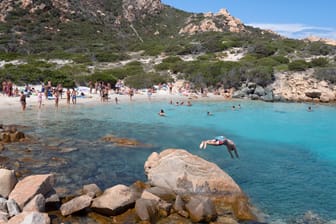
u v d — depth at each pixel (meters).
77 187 13.13
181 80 56.62
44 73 48.44
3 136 19.31
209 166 13.52
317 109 39.19
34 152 17.44
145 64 67.25
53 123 25.97
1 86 42.09
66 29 100.50
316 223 11.13
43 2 106.81
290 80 51.38
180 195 12.64
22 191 10.65
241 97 48.25
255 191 13.79
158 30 123.50
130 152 18.48
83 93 42.62
